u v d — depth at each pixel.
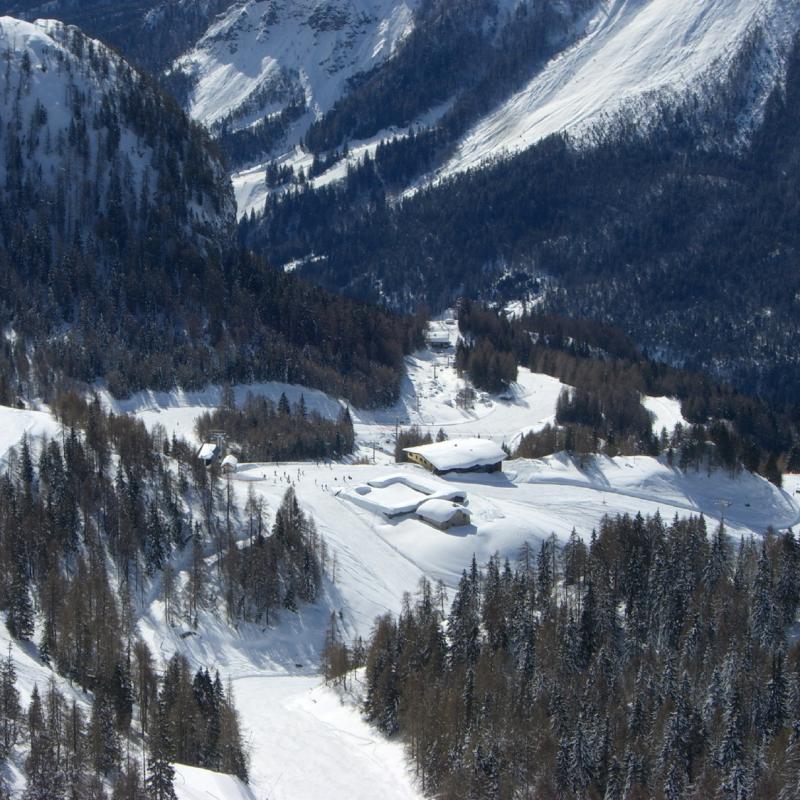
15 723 165.25
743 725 186.25
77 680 194.75
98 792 155.75
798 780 175.25
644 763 180.50
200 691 189.25
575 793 176.88
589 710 188.88
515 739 183.50
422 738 184.50
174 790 160.12
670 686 195.12
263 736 195.88
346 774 184.12
